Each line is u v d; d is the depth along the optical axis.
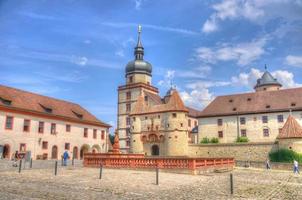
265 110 65.94
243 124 68.12
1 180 20.08
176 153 63.56
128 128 85.06
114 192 15.91
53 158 56.03
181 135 64.50
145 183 20.23
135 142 69.44
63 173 26.11
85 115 66.88
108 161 33.69
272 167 47.28
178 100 66.50
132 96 85.88
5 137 47.44
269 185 21.28
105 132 70.81
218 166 36.28
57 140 57.28
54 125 57.06
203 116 72.50
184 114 66.12
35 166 34.28
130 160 32.34
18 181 19.67
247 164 50.22
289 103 65.06
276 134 64.25
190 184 20.48
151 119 68.25
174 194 15.80
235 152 58.06
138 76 88.75
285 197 15.91
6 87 53.84
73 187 17.36
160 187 18.45
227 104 72.56
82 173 26.53
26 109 51.47
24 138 50.69
